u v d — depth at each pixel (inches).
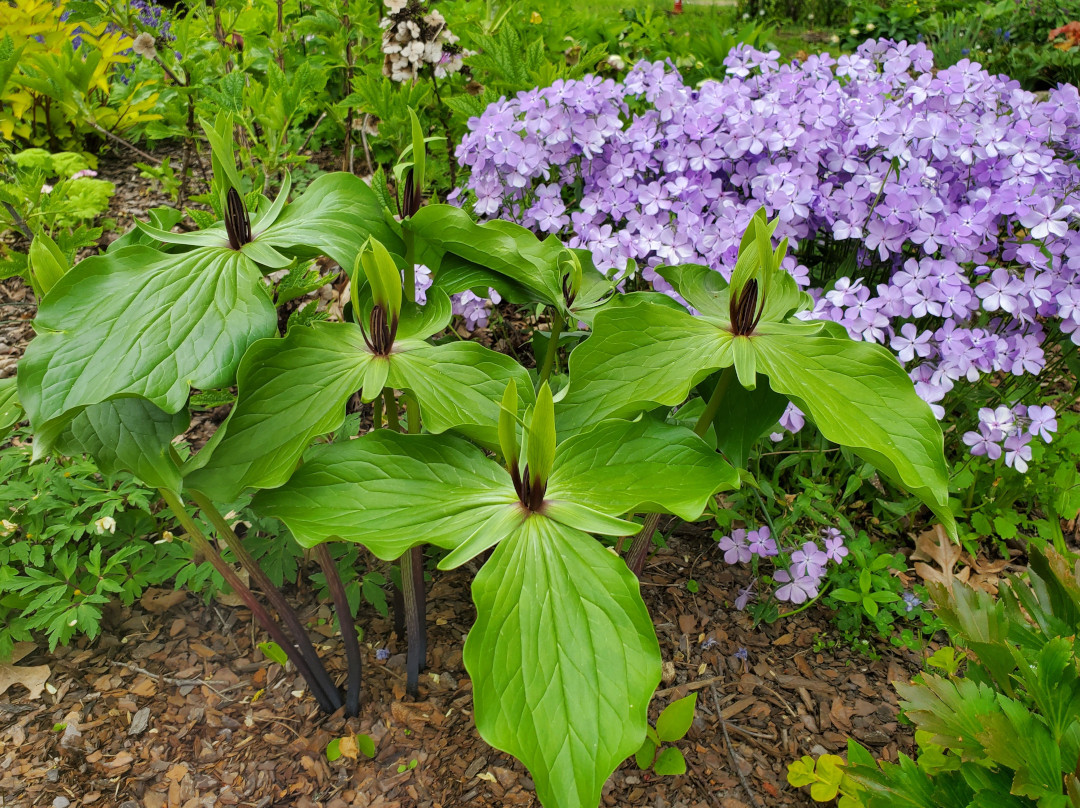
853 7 140.6
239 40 54.0
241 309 17.1
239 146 46.6
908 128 28.1
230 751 24.0
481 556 30.6
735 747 24.8
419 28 42.1
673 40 76.4
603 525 16.4
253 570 22.4
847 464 31.5
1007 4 109.0
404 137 44.2
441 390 18.0
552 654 15.0
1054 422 28.0
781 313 20.5
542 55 47.2
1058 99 31.2
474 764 23.6
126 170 58.0
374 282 17.3
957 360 27.4
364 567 29.8
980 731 18.5
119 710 25.2
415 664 25.1
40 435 15.8
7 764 23.4
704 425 21.2
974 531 31.8
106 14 44.4
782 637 28.6
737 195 31.6
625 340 19.3
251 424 16.9
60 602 26.3
